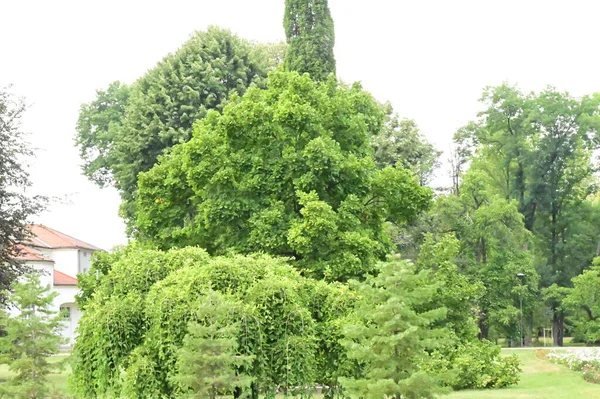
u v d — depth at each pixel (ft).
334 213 72.84
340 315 57.11
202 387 46.03
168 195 86.02
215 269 55.06
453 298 87.10
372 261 73.82
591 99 206.69
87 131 187.83
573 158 207.41
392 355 46.75
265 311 53.31
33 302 73.20
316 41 125.18
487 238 179.93
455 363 82.89
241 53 145.59
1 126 93.91
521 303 184.55
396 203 82.02
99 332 56.54
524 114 208.03
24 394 69.05
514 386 84.12
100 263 77.92
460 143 209.97
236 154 79.05
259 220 74.23
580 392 74.08
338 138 85.20
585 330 197.26
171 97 136.98
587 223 217.56
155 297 55.67
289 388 53.01
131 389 53.42
